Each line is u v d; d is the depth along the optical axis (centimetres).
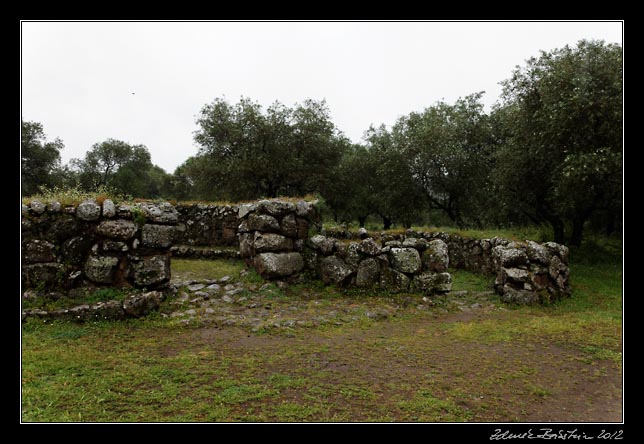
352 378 472
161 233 742
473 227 2516
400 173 2275
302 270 932
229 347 559
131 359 498
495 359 553
